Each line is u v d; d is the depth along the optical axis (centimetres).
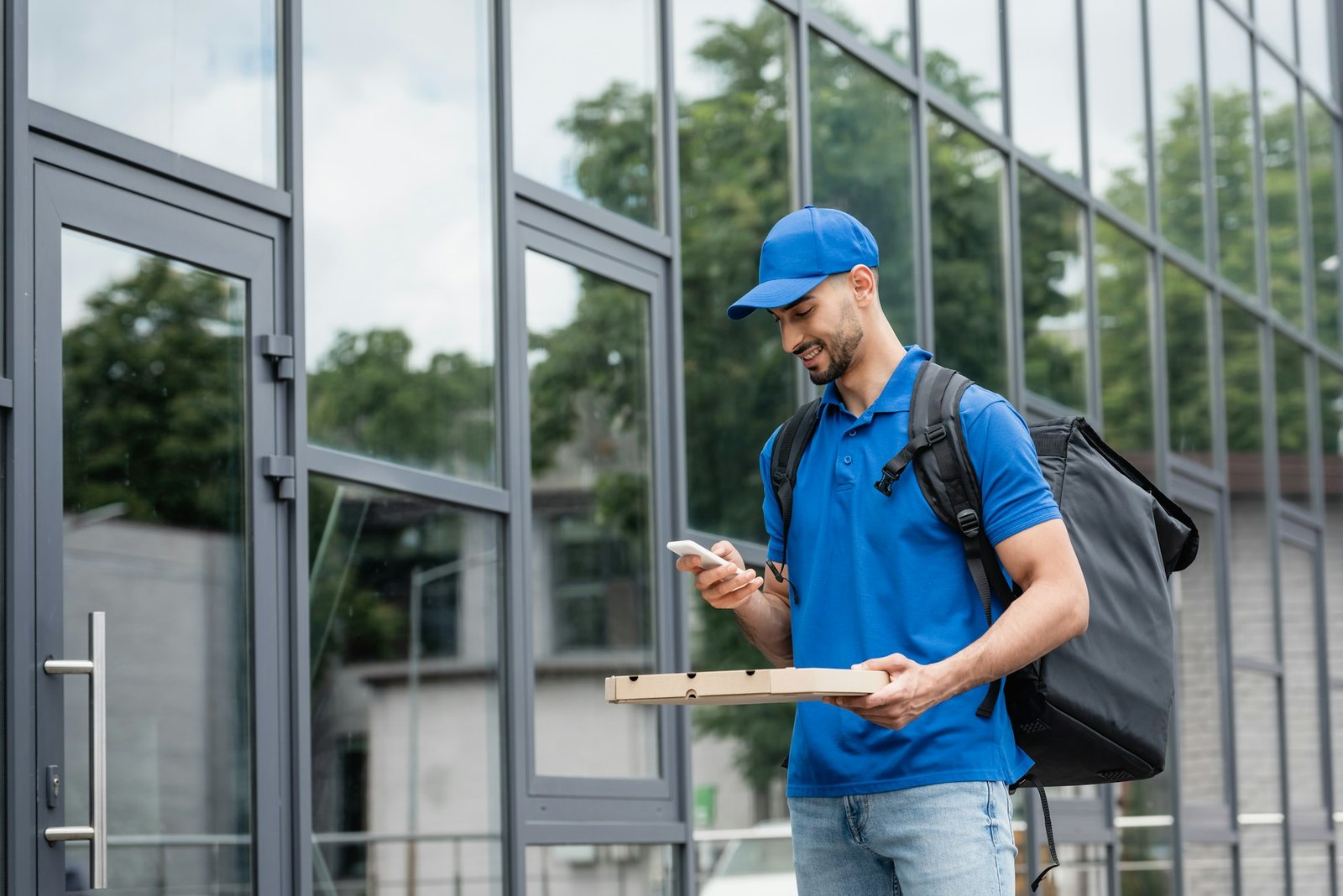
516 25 548
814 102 697
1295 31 1281
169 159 410
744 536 626
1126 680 287
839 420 295
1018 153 853
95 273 393
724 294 634
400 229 494
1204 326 1064
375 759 466
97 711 362
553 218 551
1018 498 275
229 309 429
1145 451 963
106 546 390
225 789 414
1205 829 999
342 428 466
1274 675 1116
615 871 554
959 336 792
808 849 291
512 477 520
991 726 278
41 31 390
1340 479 1273
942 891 271
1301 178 1265
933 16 799
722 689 250
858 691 249
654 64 610
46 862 365
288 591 434
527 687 520
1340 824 1209
